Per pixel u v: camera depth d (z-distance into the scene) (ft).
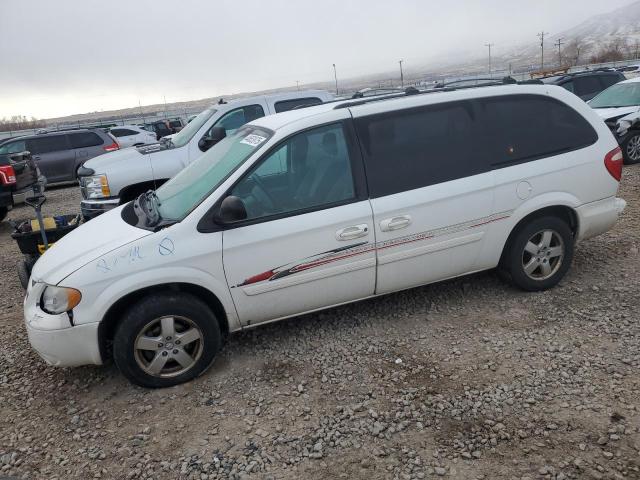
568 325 13.07
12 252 26.50
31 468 9.80
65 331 11.14
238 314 12.26
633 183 28.04
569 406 10.07
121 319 11.50
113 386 12.32
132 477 9.34
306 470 9.09
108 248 11.60
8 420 11.43
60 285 11.24
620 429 9.30
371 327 13.85
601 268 16.19
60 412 11.55
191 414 10.96
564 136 14.30
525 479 8.43
